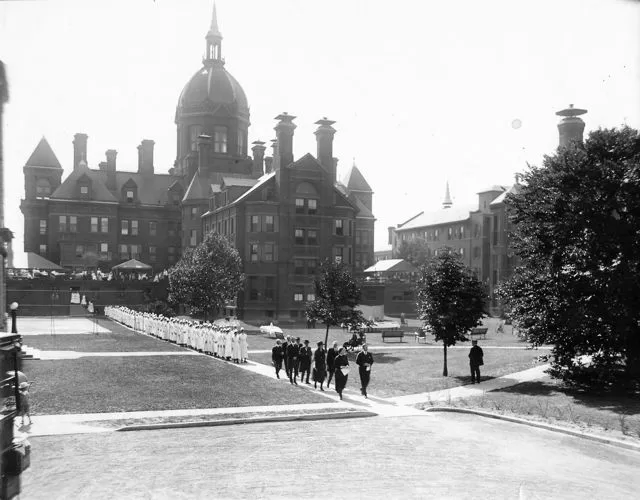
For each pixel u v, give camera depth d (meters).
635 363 25.20
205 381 25.83
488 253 93.44
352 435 16.80
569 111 49.94
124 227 95.31
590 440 16.59
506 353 37.88
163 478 12.34
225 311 69.31
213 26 99.94
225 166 97.25
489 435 17.12
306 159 72.94
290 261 71.88
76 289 74.88
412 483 12.21
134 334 51.16
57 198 87.56
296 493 11.48
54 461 13.59
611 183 24.34
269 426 17.98
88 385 23.89
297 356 26.64
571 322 24.03
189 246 89.06
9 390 10.80
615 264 23.27
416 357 37.06
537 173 27.23
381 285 77.00
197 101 97.81
